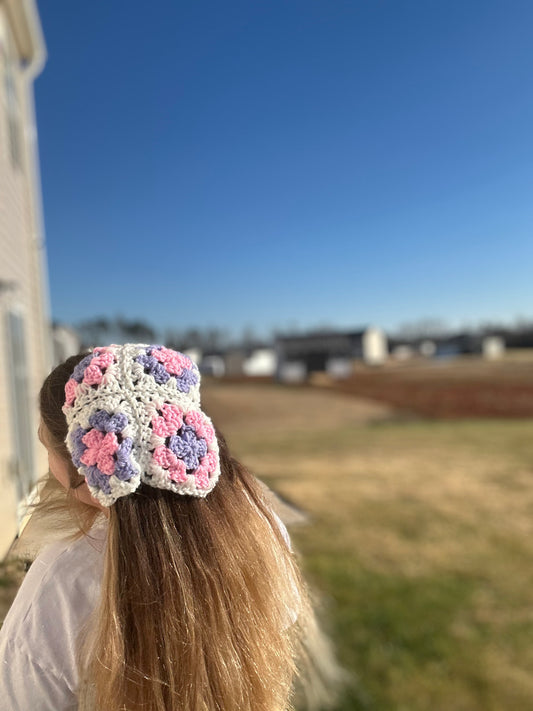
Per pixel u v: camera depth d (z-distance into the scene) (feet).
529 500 24.91
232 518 3.28
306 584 4.02
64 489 3.49
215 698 2.91
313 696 9.45
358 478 29.37
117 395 3.05
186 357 3.51
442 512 22.79
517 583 15.67
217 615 2.97
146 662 2.82
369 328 215.10
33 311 23.70
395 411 77.61
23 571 3.57
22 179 22.74
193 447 3.10
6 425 16.40
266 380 149.48
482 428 55.01
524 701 10.30
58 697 2.90
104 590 2.91
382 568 16.44
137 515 2.96
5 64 20.42
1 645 2.97
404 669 11.02
